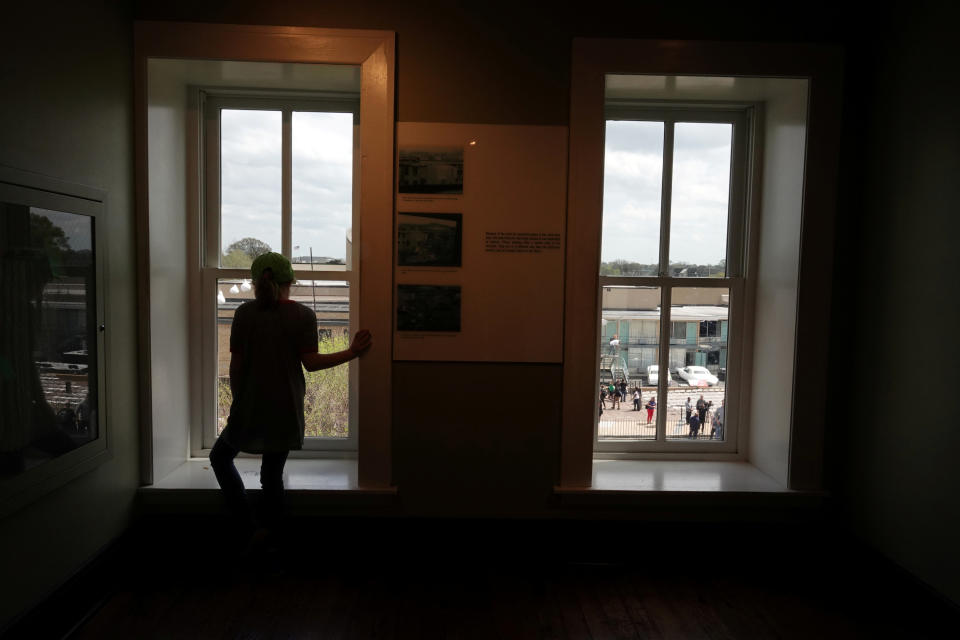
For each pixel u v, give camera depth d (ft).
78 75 6.80
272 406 7.49
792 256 8.76
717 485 8.88
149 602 7.30
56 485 6.42
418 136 8.36
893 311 7.84
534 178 8.45
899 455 7.69
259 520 8.09
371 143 8.29
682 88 8.99
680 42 8.36
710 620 7.20
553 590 7.82
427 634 6.80
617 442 9.93
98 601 7.25
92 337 7.07
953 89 6.89
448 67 8.32
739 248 9.79
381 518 8.73
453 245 8.44
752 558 8.81
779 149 9.12
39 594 6.33
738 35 8.41
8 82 5.66
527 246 8.49
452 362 8.58
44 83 6.20
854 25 8.45
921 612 7.24
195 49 8.10
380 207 8.34
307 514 8.70
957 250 6.80
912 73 7.56
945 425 6.95
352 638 6.69
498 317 8.55
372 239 8.36
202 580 7.84
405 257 8.43
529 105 8.39
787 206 8.89
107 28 7.41
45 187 6.14
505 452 8.71
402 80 8.33
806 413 8.72
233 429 7.54
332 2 8.20
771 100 9.31
